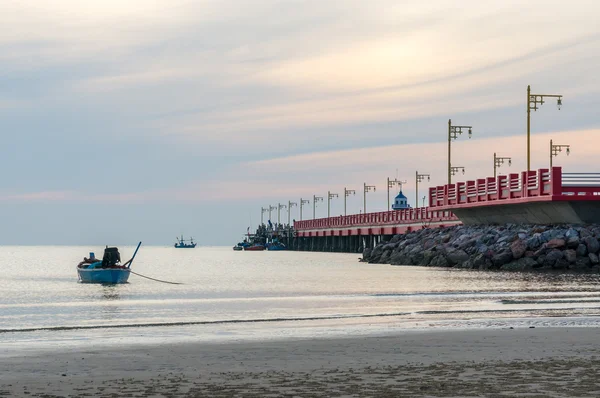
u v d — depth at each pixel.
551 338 24.89
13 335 28.34
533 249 79.69
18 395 15.39
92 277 72.75
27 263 175.50
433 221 122.69
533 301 43.44
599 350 21.78
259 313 38.16
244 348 23.28
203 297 51.28
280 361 20.38
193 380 17.20
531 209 85.31
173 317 36.41
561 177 78.19
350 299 47.09
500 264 81.38
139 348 23.55
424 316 35.09
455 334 26.34
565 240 77.38
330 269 103.19
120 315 37.91
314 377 17.36
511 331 27.16
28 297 53.47
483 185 94.56
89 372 18.67
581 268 75.75
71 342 25.84
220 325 31.78
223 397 15.01
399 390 15.50
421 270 86.38
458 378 16.86
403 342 24.25
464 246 90.56
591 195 77.81
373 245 183.88
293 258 184.50
